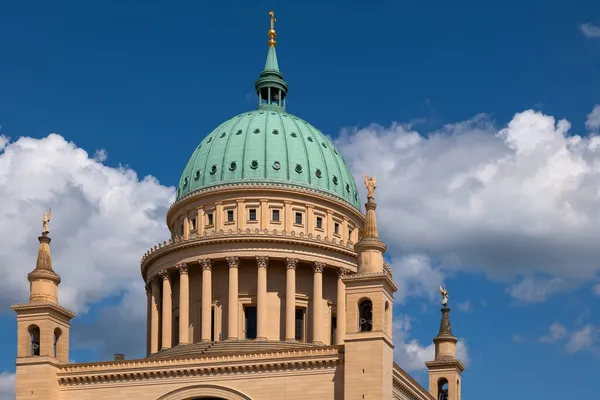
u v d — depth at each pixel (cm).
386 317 12181
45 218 13375
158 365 12569
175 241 14762
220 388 12294
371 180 12638
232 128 15750
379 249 12275
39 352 12775
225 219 14862
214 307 14525
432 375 15538
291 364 12144
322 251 14700
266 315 14288
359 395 11700
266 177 15025
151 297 15162
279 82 16662
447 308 16000
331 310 14775
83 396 12694
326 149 15825
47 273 13100
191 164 15762
